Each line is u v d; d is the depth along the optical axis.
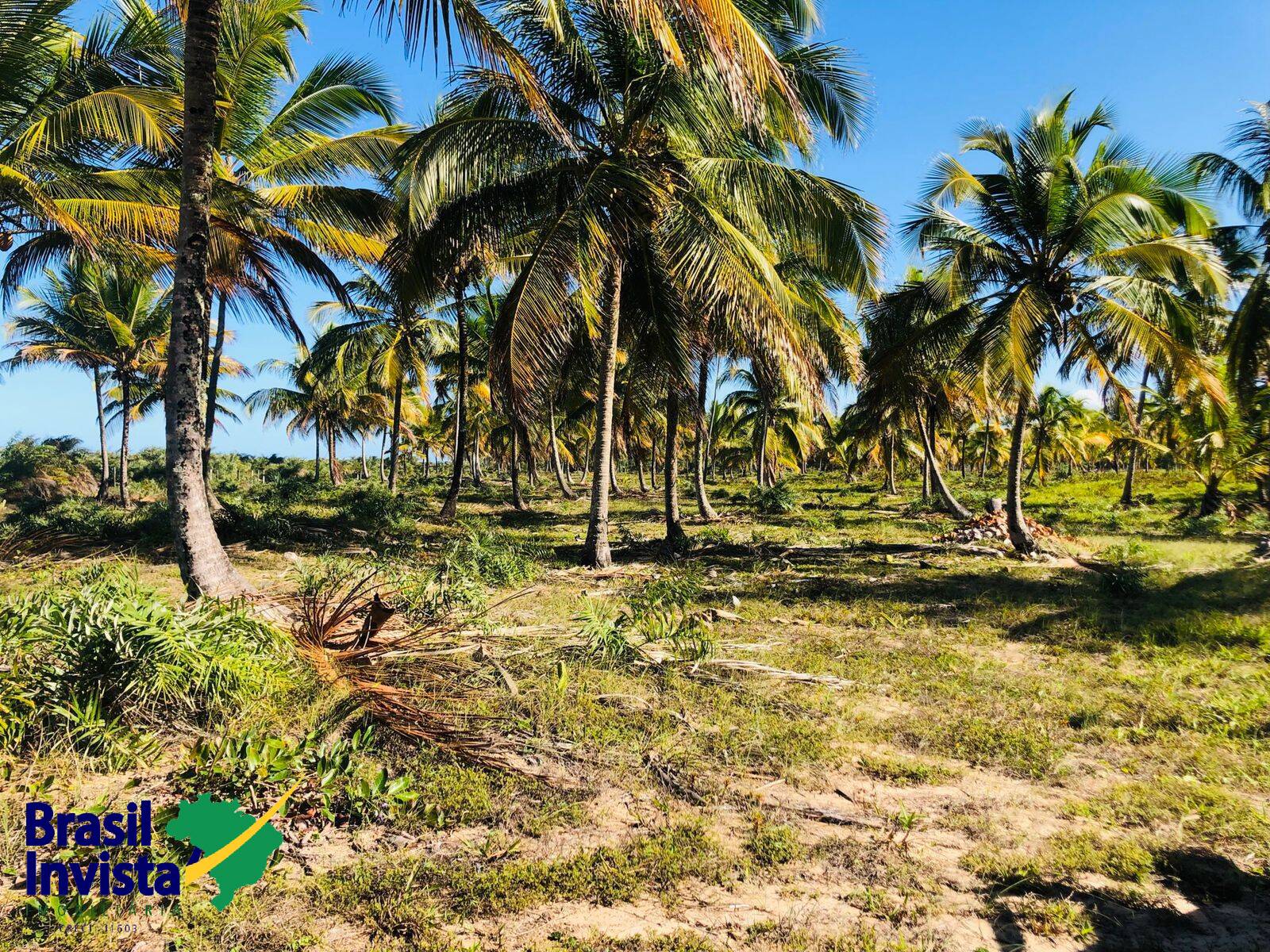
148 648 4.30
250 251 11.48
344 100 12.16
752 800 3.89
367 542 14.09
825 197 9.56
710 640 6.51
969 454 49.28
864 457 40.50
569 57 9.81
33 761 3.81
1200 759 4.43
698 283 9.43
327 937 2.69
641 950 2.63
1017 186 12.92
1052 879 3.18
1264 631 7.07
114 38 9.51
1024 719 5.14
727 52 4.65
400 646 5.63
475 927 2.78
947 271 13.34
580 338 13.55
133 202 10.55
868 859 3.32
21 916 2.67
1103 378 14.30
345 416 35.19
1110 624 7.77
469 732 4.27
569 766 4.22
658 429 26.91
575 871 3.12
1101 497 29.23
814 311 12.42
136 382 24.52
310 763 3.84
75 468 29.86
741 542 15.31
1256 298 16.34
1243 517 20.33
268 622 5.46
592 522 11.84
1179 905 3.01
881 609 8.58
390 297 19.31
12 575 7.98
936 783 4.16
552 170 10.34
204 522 6.57
